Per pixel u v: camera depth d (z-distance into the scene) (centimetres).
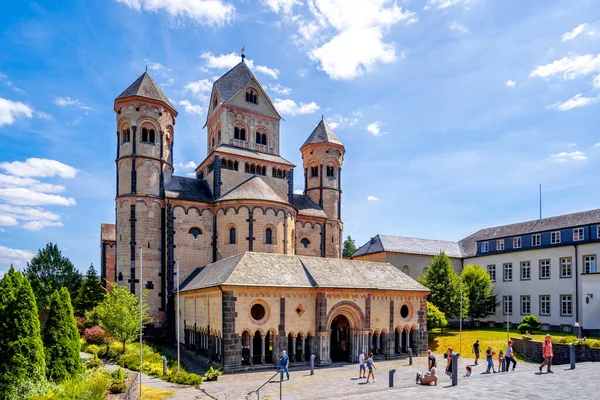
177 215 5191
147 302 4928
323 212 6556
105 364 3553
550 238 6078
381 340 4259
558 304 5834
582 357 3859
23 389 1852
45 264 6406
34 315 2061
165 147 5516
